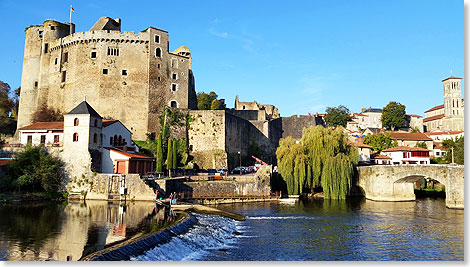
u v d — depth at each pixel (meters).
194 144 77.12
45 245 23.28
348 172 60.16
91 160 50.16
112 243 23.83
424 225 39.72
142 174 57.03
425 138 96.12
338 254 29.03
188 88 85.19
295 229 37.38
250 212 47.47
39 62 83.94
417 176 56.66
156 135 77.56
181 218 34.19
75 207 40.50
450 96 126.75
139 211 38.38
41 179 47.88
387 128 122.50
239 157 83.56
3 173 46.53
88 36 78.12
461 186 50.84
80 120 50.78
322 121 116.12
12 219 32.16
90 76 77.06
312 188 65.69
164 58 81.75
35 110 82.25
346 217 44.19
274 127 99.62
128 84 77.88
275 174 67.38
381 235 35.22
